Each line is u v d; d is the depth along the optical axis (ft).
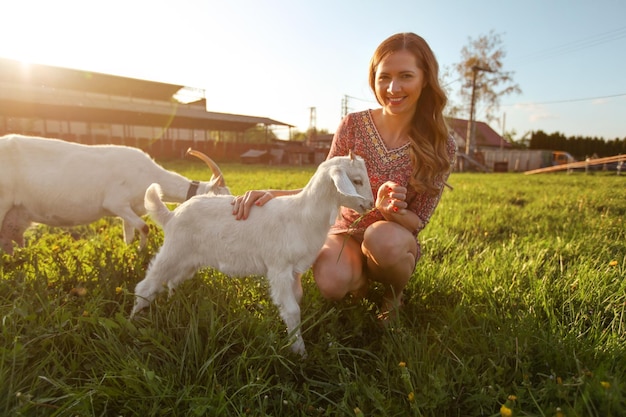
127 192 13.48
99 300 8.17
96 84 135.13
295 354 7.00
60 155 12.85
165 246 8.61
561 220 18.29
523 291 9.45
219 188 13.96
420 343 7.20
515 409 5.56
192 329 6.81
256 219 8.15
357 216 9.34
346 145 9.58
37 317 7.53
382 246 8.36
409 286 10.19
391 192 8.06
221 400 5.68
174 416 5.65
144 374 5.86
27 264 10.52
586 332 7.60
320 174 7.74
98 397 5.95
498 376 6.37
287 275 7.95
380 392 6.20
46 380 6.07
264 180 39.99
